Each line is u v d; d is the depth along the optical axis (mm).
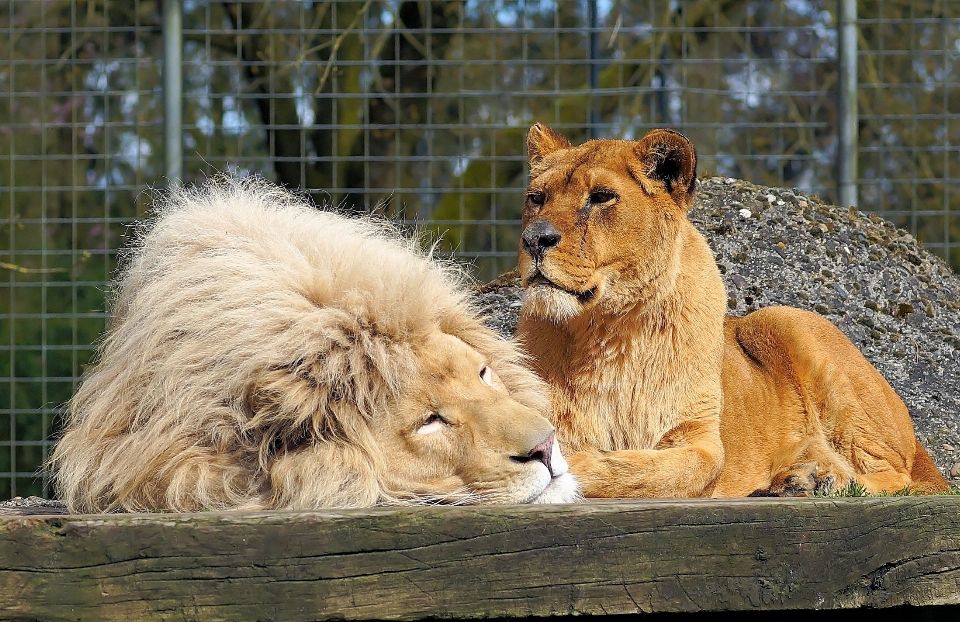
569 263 5926
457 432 4500
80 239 17625
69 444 4766
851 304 10734
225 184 5922
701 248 6801
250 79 16969
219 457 4406
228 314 4523
